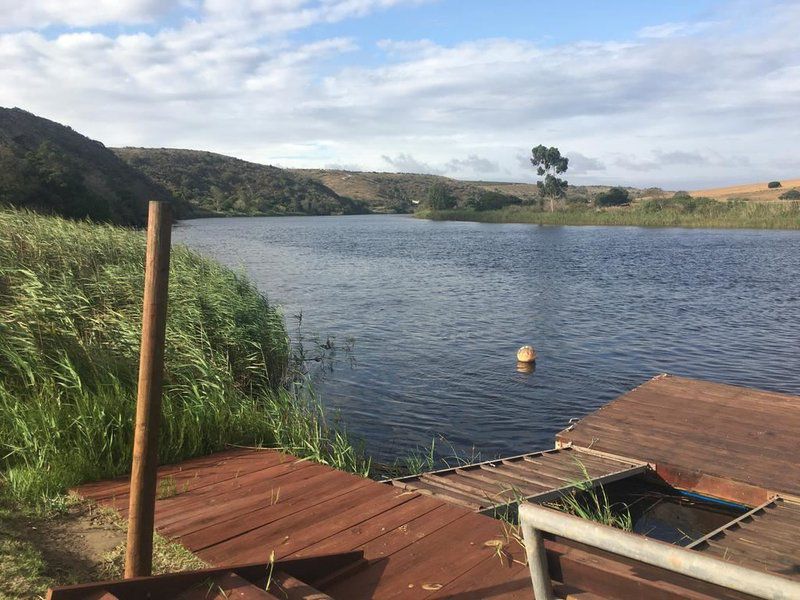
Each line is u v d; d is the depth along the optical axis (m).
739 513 7.00
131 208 60.47
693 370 13.97
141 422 2.89
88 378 7.09
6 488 4.71
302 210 144.88
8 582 3.24
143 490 2.91
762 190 119.62
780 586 1.77
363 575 3.65
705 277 30.12
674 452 7.88
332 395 11.73
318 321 19.17
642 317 20.09
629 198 107.75
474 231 74.50
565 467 7.55
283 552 3.95
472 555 3.91
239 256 40.66
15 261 11.51
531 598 3.39
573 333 17.66
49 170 42.84
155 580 2.67
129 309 10.36
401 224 96.25
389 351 15.37
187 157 154.88
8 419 5.83
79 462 5.21
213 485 5.19
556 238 59.50
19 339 7.24
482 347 15.89
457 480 6.97
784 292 25.41
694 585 2.54
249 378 10.85
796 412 9.38
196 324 10.74
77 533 4.06
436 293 25.14
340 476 5.44
